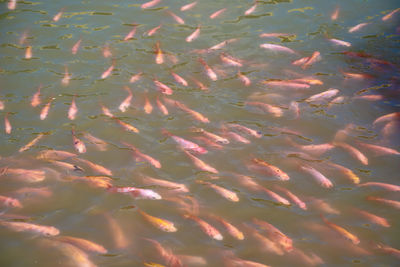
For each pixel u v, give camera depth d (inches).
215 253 238.7
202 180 253.3
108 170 254.4
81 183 251.8
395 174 253.6
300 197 249.8
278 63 288.0
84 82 280.7
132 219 244.8
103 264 236.4
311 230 243.0
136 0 317.1
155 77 282.8
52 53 291.3
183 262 237.1
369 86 278.7
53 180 252.2
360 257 238.4
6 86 278.1
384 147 259.6
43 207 246.7
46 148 260.1
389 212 246.1
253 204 248.1
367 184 251.6
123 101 273.7
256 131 265.0
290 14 309.4
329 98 274.7
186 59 289.6
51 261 236.7
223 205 247.9
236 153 259.8
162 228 242.5
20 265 236.1
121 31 301.9
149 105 272.4
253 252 239.0
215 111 271.9
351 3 314.8
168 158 258.5
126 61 288.7
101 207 247.3
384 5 313.1
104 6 314.3
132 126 264.8
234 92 277.9
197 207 247.4
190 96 276.4
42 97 275.1
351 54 289.9
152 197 247.9
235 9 312.7
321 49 293.1
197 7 313.9
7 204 246.7
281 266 236.8
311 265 237.1
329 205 247.8
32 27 301.4
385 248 239.6
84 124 267.4
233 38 298.4
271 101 274.8
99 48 293.7
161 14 310.3
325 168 255.6
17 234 241.1
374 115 269.7
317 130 265.9
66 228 242.7
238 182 252.8
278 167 256.2
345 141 262.4
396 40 296.2
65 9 312.0
